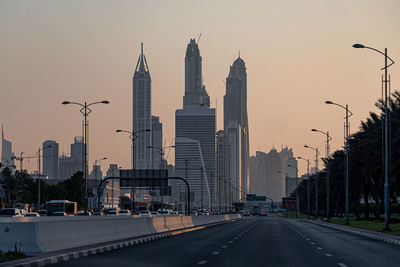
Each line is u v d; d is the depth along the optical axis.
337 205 123.12
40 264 23.48
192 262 24.89
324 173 161.62
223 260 25.88
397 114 71.38
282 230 66.88
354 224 88.94
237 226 83.94
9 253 25.98
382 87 65.56
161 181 106.06
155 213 135.12
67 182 176.88
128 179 107.25
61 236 30.95
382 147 68.44
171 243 39.56
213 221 103.56
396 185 78.25
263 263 24.45
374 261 25.66
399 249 34.28
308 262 24.98
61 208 110.19
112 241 38.41
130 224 46.06
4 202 149.50
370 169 78.75
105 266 23.31
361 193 107.12
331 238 48.12
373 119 89.06
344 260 26.06
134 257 27.66
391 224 81.69
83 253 28.70
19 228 28.05
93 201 170.75
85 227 34.97
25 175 150.62
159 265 23.64
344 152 113.88
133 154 105.00
